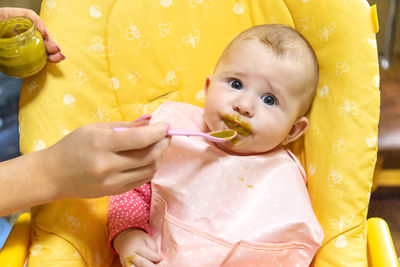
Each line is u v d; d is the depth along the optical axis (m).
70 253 0.76
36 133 0.82
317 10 0.93
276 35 0.88
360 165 0.85
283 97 0.86
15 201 0.64
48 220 0.77
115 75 0.95
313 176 0.91
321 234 0.83
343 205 0.84
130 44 0.96
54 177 0.63
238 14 1.00
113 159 0.59
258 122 0.85
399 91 1.77
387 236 0.83
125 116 0.98
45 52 0.83
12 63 0.78
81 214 0.81
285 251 0.82
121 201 0.90
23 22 0.81
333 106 0.89
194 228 0.81
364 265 0.80
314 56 0.91
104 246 0.86
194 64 1.02
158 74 1.00
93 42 0.92
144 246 0.81
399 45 1.81
